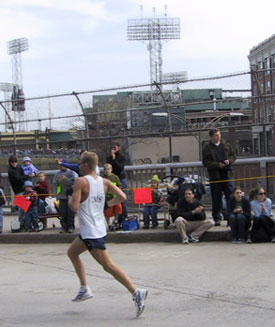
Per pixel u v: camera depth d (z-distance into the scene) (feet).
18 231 41.11
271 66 142.00
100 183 20.03
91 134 52.65
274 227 33.86
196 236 35.45
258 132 51.47
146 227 38.65
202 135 56.90
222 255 30.27
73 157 61.98
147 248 34.45
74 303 21.43
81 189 19.51
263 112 46.78
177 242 36.06
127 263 29.48
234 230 33.91
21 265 30.91
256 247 32.17
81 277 20.83
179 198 36.01
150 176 47.47
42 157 62.54
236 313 18.99
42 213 41.29
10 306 21.33
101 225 19.79
